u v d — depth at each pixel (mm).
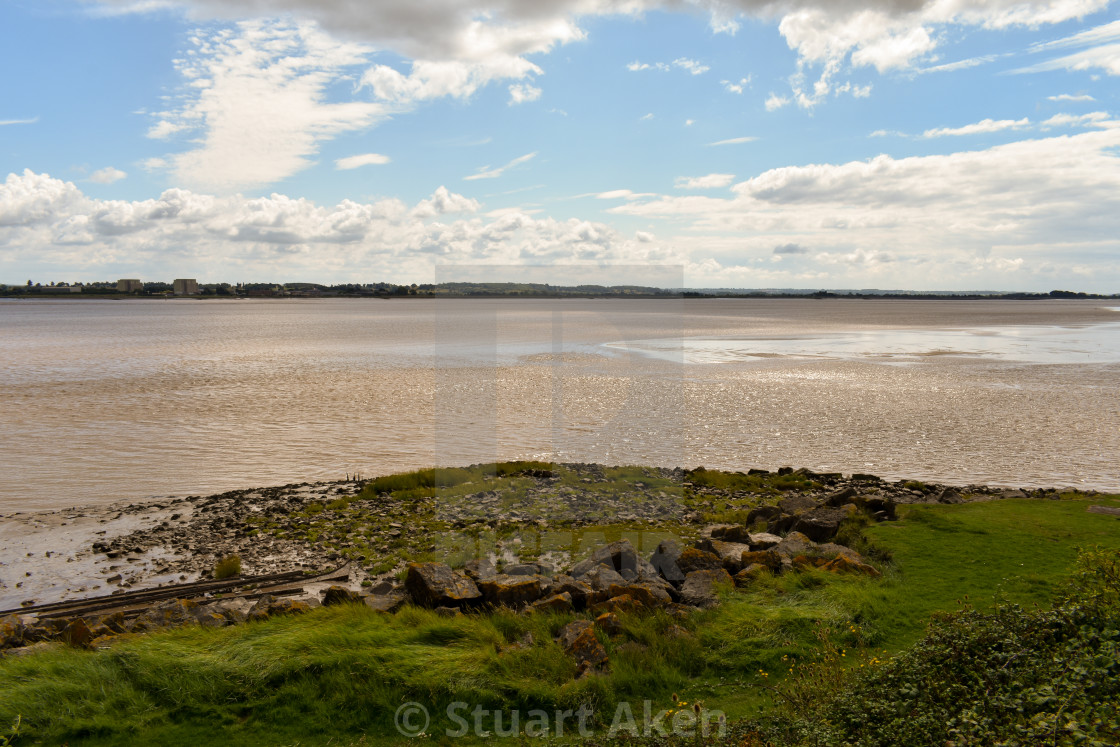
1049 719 5082
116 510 22109
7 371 62969
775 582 10289
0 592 15203
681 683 7727
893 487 22844
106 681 8000
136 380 55406
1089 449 30281
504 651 8125
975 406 41781
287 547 17906
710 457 29438
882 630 8773
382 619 9352
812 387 50219
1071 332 128875
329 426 36000
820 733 6008
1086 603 7070
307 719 7293
